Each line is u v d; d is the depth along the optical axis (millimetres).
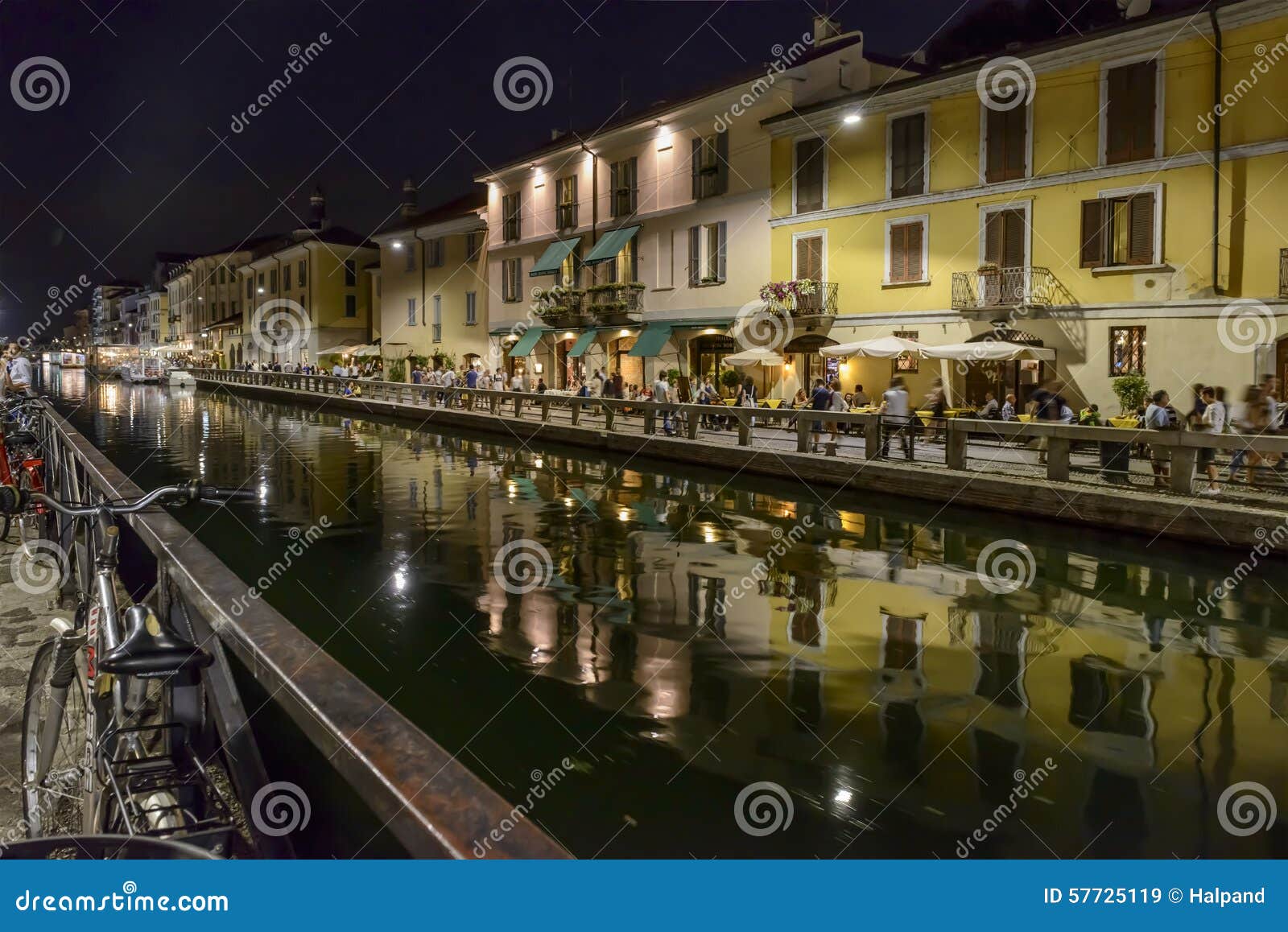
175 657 2199
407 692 6801
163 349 85875
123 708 2674
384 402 36906
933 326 23922
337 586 9891
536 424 25812
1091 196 20922
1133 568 10367
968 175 23172
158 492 3234
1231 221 18859
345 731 1592
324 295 59281
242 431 30547
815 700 6660
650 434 21750
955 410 21078
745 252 29125
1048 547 11406
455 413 30781
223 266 77688
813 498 15305
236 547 11930
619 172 34156
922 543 11812
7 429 10172
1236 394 18844
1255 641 7953
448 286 45906
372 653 7656
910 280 24531
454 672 7223
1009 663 7453
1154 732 6098
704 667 7348
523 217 39781
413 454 23266
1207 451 12977
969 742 5969
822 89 27922
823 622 8547
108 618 2734
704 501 15383
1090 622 8531
